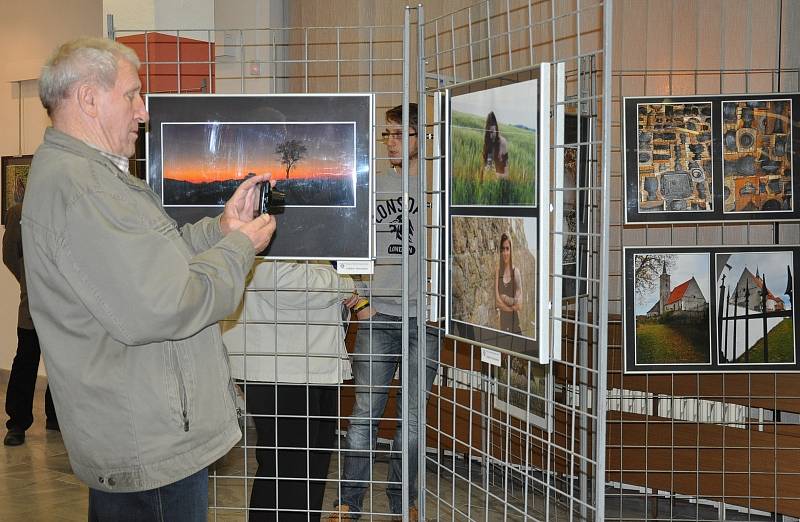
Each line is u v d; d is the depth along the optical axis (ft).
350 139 9.04
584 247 9.02
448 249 8.80
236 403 7.36
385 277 12.28
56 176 6.01
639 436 13.53
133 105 6.66
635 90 14.29
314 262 10.23
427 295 9.35
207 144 9.16
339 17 17.80
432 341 12.59
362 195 9.07
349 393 16.47
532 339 7.43
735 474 12.79
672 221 11.61
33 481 15.40
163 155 9.20
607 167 6.66
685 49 14.12
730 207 11.53
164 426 6.19
